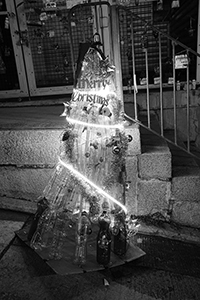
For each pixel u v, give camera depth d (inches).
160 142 120.6
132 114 149.3
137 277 86.0
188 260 94.2
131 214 112.9
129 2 159.0
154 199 110.5
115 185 89.4
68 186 92.1
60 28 169.5
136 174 108.2
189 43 169.9
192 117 166.9
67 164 92.2
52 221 94.0
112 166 88.4
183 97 164.1
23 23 167.0
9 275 85.0
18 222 109.7
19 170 116.3
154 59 173.8
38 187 116.9
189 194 108.1
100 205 89.4
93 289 80.7
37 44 173.2
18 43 170.4
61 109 153.9
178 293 80.4
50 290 79.9
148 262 92.7
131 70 176.6
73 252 93.4
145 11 165.0
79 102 91.7
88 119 89.2
